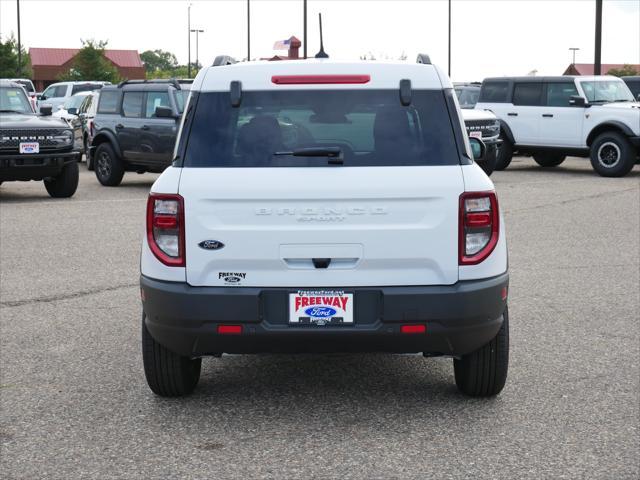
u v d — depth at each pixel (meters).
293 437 4.72
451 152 4.79
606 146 20.19
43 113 16.80
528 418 4.98
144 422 4.98
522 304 7.89
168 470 4.29
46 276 9.26
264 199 4.70
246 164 4.75
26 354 6.39
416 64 4.94
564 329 6.99
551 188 17.84
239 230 4.71
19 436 4.77
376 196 4.68
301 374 5.91
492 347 5.12
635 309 7.67
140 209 14.79
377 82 4.89
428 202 4.70
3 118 16.20
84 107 24.95
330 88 4.88
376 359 6.27
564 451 4.48
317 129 4.82
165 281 4.78
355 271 4.70
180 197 4.73
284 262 4.70
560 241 11.41
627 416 5.00
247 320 4.70
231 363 6.20
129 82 18.47
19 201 16.19
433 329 4.71
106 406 5.26
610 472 4.21
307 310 4.72
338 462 4.37
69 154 16.22
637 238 11.64
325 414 5.09
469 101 25.58
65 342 6.71
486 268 4.76
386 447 4.56
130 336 6.89
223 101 4.89
